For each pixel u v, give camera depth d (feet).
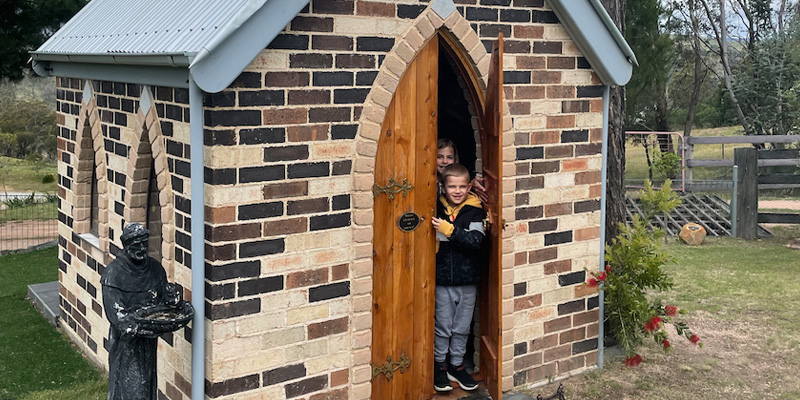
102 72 22.82
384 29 19.70
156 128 19.67
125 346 18.43
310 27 18.49
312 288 19.33
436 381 22.82
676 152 69.21
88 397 23.49
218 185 17.63
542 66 22.84
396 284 21.34
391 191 20.80
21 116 104.32
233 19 16.62
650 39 74.79
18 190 79.56
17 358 27.02
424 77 21.02
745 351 27.96
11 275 40.11
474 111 22.82
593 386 24.39
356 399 20.27
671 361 26.78
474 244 21.93
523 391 23.57
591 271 24.98
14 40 45.78
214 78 16.79
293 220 18.83
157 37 19.26
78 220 27.17
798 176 49.29
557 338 24.53
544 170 23.38
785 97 77.82
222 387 18.31
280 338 18.99
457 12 20.90
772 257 43.62
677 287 36.94
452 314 22.99
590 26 22.86
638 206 54.65
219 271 17.92
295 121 18.54
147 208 22.11
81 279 27.40
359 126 19.57
